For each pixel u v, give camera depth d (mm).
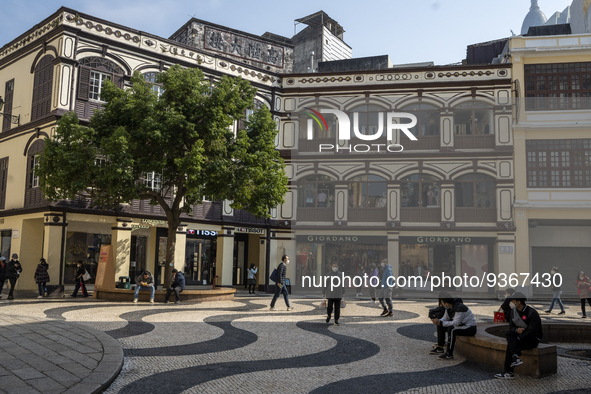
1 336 9125
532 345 7191
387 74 21359
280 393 6102
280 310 15219
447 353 8352
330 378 6914
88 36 21328
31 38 22750
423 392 6262
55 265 20109
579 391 6355
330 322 12492
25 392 5574
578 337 9805
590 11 20562
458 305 8352
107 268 19188
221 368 7430
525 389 6461
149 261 23922
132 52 22578
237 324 12102
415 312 14492
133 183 17250
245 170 18422
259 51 32250
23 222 21969
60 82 20531
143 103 17422
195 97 17953
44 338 9008
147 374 7020
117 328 11180
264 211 19172
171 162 18344
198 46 29828
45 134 21047
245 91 19625
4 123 24188
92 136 17250
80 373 6535
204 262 25969
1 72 25000
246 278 27766
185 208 19375
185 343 9453
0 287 17797
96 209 21250
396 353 8836
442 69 20844
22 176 22375
